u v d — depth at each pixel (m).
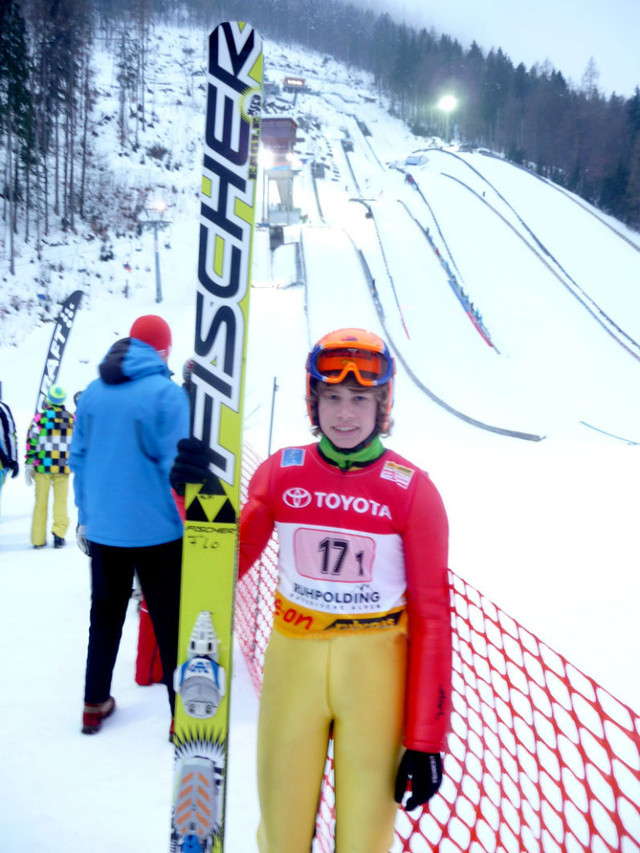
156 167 45.97
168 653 2.60
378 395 1.49
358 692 1.51
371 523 1.50
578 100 88.50
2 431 4.98
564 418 19.41
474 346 25.23
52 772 2.41
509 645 3.86
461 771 2.35
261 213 49.06
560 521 7.93
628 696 3.26
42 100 37.09
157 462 2.55
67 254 31.44
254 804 2.28
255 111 1.58
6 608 4.09
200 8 113.00
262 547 1.68
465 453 14.82
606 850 1.99
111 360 2.58
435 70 108.56
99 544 2.60
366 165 77.50
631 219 54.56
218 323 1.59
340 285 30.73
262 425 16.66
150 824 2.14
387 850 1.58
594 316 28.00
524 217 43.16
